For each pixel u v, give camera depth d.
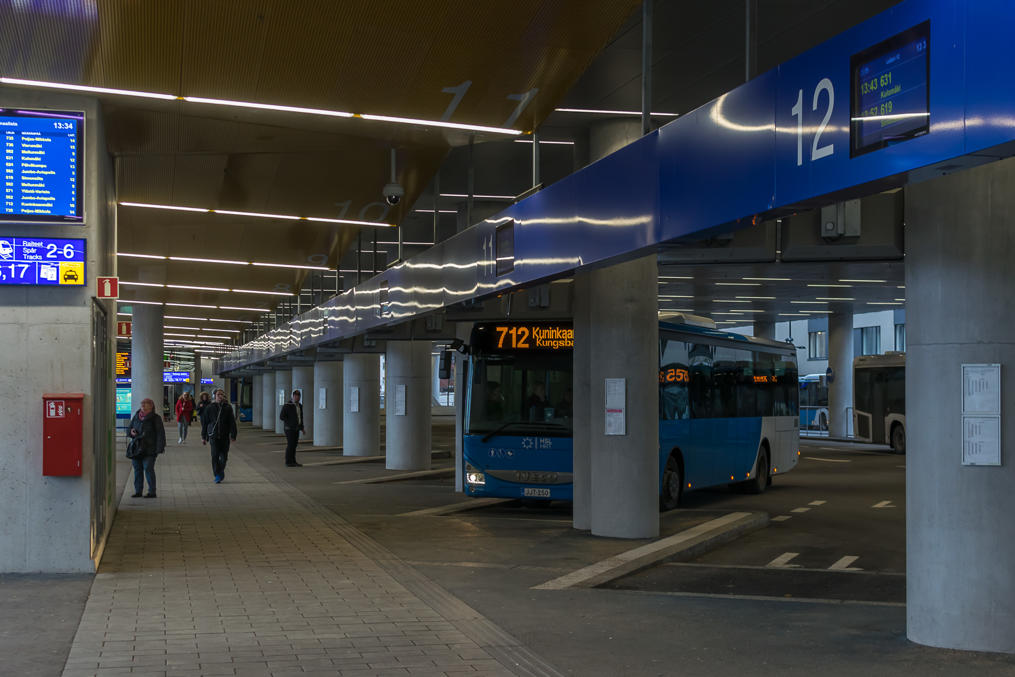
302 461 31.05
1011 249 7.80
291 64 9.91
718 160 8.23
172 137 12.96
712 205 8.31
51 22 8.92
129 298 35.69
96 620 8.70
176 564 11.65
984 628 7.79
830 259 9.93
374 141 13.45
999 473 7.77
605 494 14.35
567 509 18.64
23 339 10.95
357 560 11.99
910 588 8.22
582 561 12.35
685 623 9.00
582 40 9.59
